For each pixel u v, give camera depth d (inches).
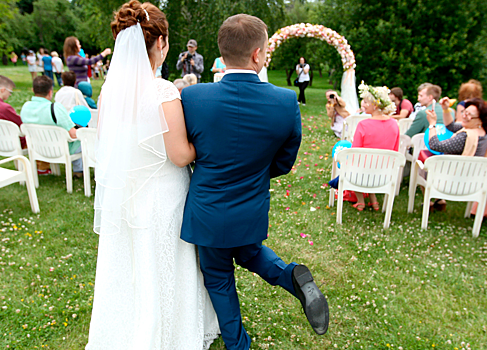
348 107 378.9
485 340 84.4
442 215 157.1
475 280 108.4
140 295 66.6
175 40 592.1
